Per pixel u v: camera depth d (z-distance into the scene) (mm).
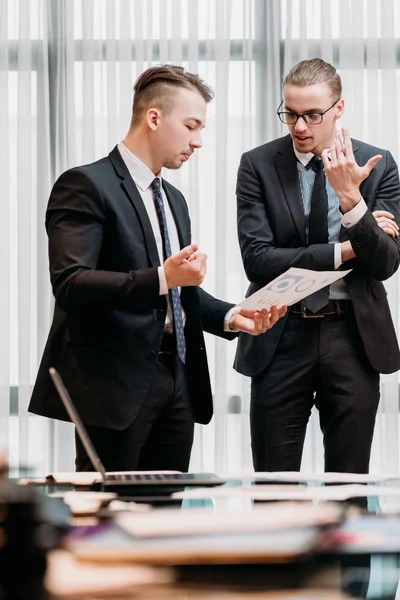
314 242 2840
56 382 1688
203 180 4047
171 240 2596
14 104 4078
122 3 4008
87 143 3992
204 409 2545
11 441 4039
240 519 1294
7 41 4031
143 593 988
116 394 2357
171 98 2488
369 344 2807
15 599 960
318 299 2779
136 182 2506
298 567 1112
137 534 1195
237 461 4012
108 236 2420
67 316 2416
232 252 4031
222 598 999
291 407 2895
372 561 1183
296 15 4039
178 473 1888
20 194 3998
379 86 4066
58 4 4020
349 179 2678
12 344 4078
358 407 2832
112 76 4008
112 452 2383
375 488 1646
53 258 2350
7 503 998
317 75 2779
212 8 4043
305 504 1459
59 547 1129
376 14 4051
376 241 2684
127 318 2389
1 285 4008
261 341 2893
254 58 4051
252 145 4031
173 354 2488
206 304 2646
